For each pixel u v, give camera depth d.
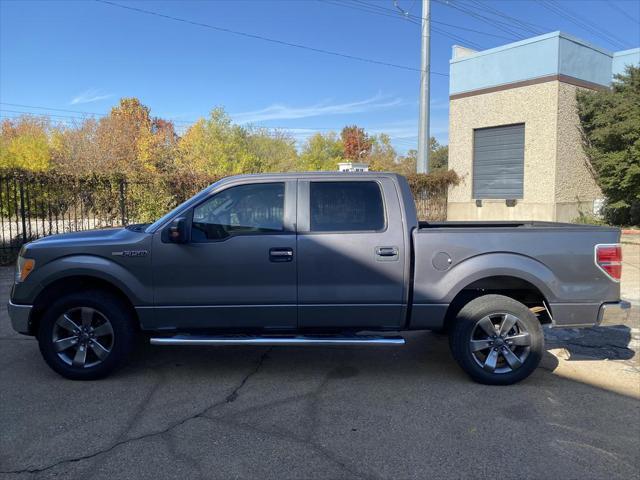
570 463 3.27
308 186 4.69
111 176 12.44
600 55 18.58
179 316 4.61
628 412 4.05
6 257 10.93
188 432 3.69
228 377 4.84
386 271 4.55
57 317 4.64
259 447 3.47
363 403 4.23
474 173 19.77
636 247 13.69
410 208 4.66
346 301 4.57
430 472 3.16
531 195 17.92
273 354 5.55
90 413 4.01
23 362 5.23
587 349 5.73
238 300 4.57
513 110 18.27
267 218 4.64
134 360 5.31
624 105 15.57
